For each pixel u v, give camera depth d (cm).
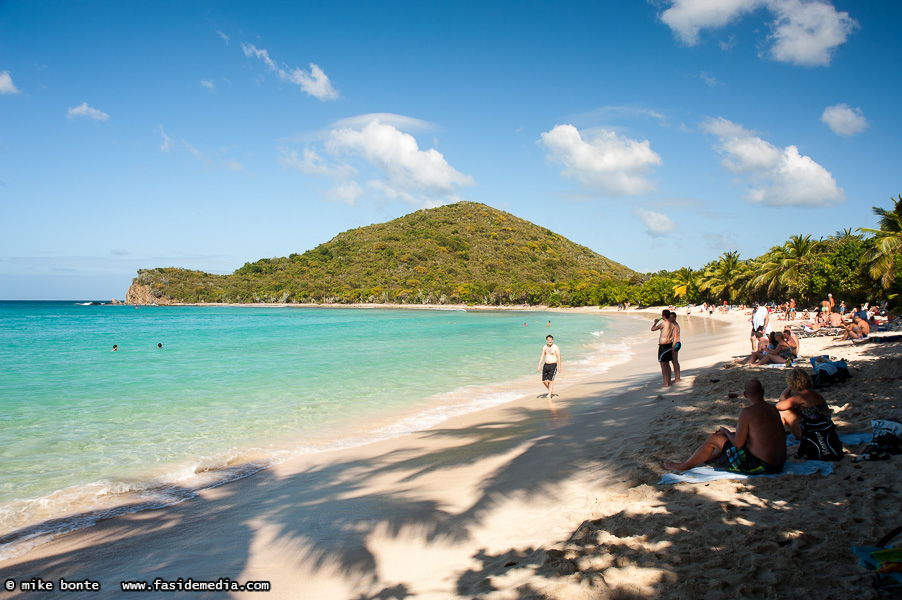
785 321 3894
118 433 949
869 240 4028
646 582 317
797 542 342
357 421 1036
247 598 378
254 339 3541
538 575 345
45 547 492
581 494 518
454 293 16038
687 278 9512
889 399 725
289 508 565
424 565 405
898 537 338
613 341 3062
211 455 803
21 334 4216
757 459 485
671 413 817
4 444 873
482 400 1236
